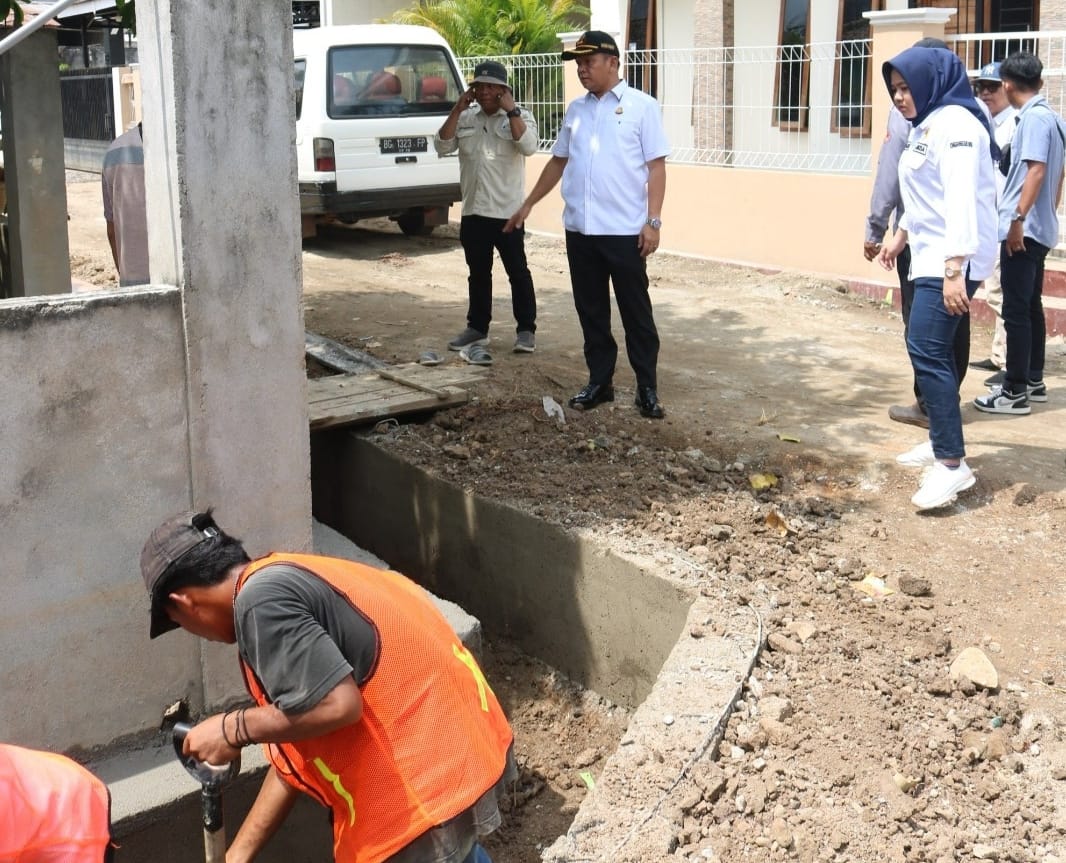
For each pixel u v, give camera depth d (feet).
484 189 24.61
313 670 8.27
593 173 20.36
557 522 17.26
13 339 11.34
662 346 26.84
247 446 13.07
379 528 20.80
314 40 37.14
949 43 30.73
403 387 22.50
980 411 21.65
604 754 16.30
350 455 21.13
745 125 39.04
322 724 8.32
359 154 37.40
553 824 15.35
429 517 19.45
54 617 12.19
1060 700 12.99
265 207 12.66
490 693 9.57
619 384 23.41
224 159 12.23
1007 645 14.03
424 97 38.75
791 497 18.26
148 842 12.70
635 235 20.40
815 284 32.22
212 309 12.46
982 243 16.57
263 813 10.07
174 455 12.59
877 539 16.80
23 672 12.12
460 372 23.85
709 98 39.34
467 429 20.99
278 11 12.35
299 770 9.34
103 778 12.78
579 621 17.06
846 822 11.12
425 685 8.83
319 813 14.10
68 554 12.12
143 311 12.07
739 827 11.02
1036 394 22.45
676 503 17.88
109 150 18.28
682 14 44.86
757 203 34.71
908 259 19.84
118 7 17.70
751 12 41.55
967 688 13.05
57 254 23.49
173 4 11.55
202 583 8.65
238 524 13.20
